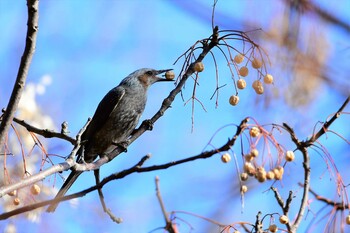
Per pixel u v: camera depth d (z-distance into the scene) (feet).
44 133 34.19
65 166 30.35
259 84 32.12
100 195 31.01
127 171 29.81
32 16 25.80
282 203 32.04
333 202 34.96
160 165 29.55
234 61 33.17
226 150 29.94
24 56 26.48
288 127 32.89
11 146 36.96
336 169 33.42
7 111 27.30
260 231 30.86
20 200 33.27
